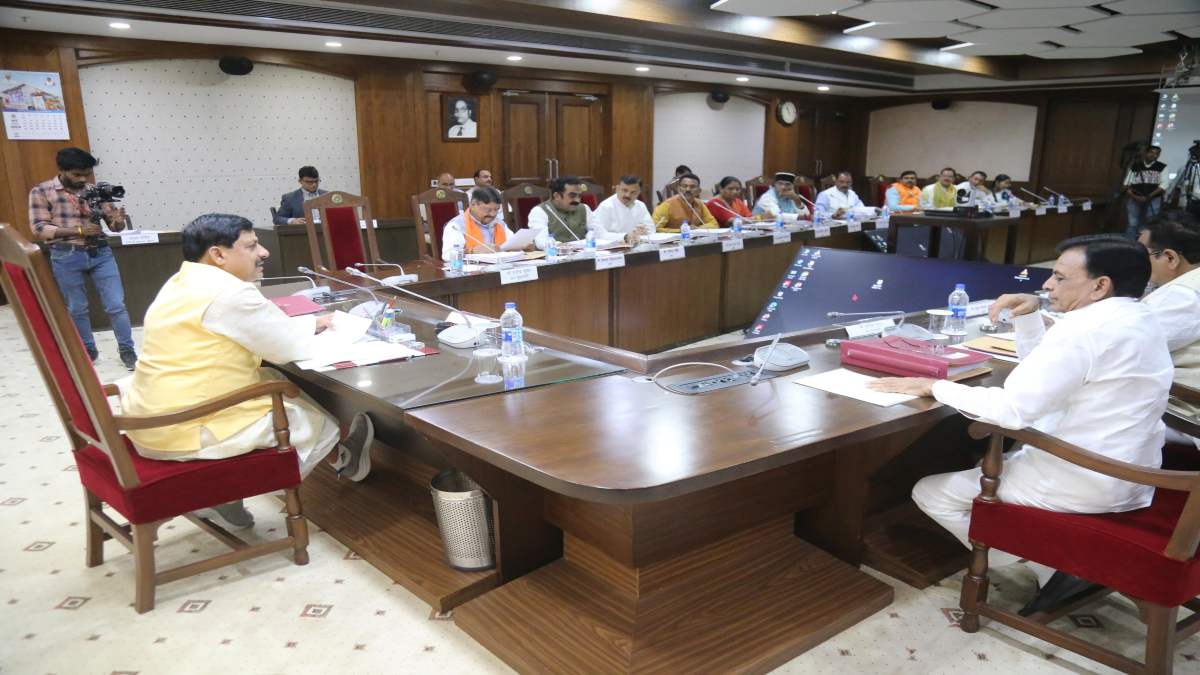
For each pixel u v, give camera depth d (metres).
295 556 2.30
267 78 7.21
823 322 4.01
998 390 1.77
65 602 2.11
